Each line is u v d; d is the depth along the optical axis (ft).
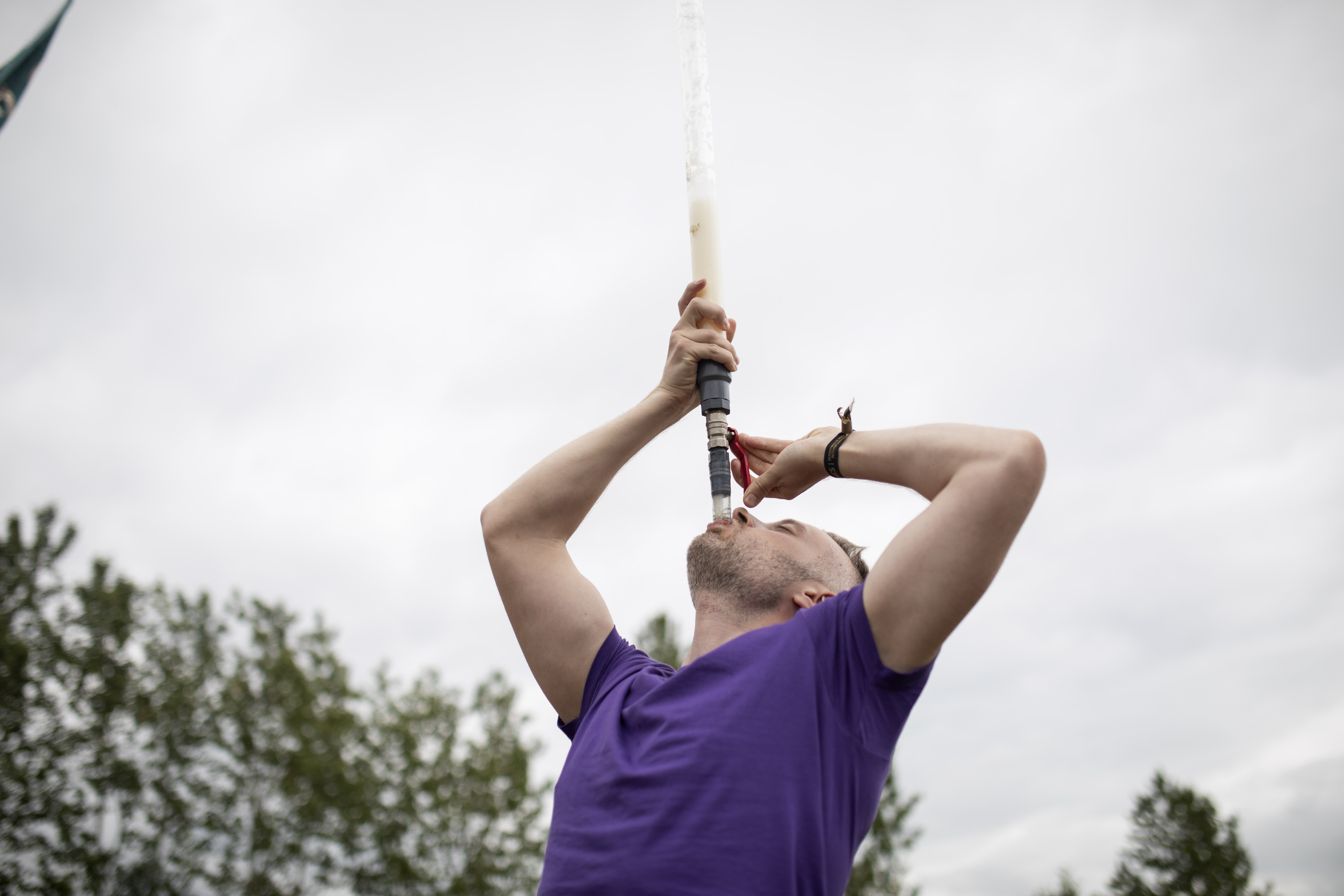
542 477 7.80
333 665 65.21
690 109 8.05
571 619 7.47
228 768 60.44
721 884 5.44
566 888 5.76
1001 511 5.83
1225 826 70.33
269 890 58.29
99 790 57.52
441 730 63.00
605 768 6.18
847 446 6.91
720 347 7.60
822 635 6.31
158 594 63.36
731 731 5.86
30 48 12.41
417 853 59.36
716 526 7.36
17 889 54.60
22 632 58.65
